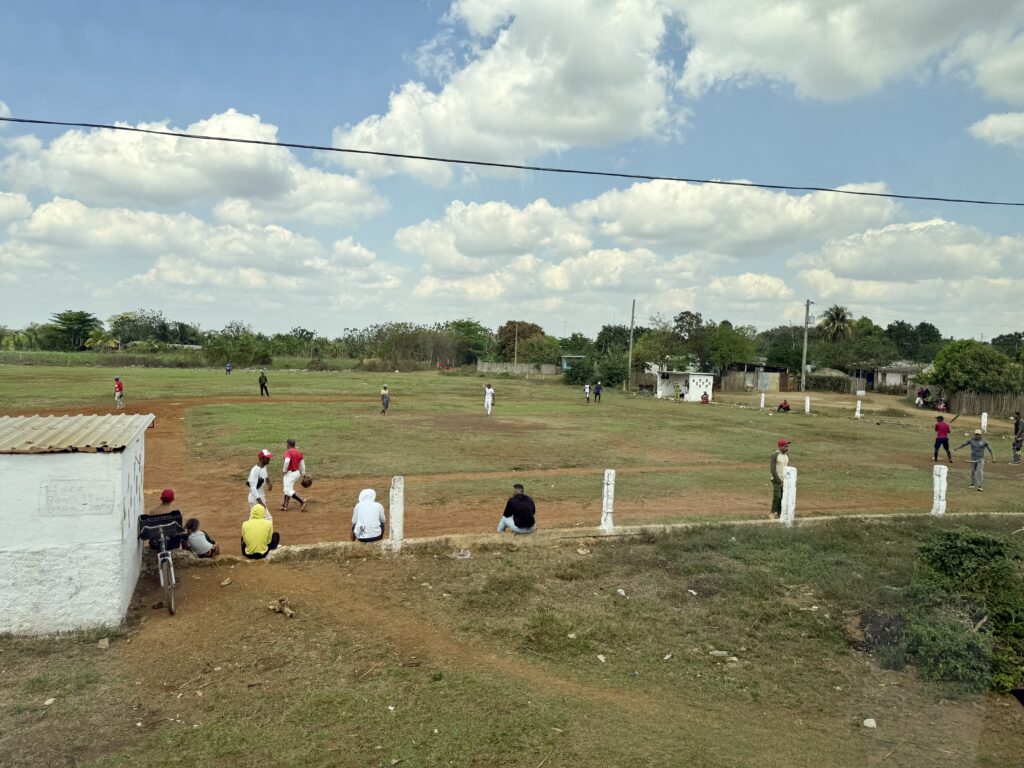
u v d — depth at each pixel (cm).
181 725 611
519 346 9794
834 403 5197
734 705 668
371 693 673
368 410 3638
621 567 1062
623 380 6431
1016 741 597
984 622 759
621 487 1775
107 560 805
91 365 8281
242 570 1005
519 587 967
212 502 1527
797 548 1160
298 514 1432
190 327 13562
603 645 801
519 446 2494
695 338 6806
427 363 9562
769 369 6888
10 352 8612
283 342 10400
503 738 593
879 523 1362
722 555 1125
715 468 2155
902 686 708
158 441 2402
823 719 643
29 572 782
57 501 788
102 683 684
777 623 866
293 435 2580
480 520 1390
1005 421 4091
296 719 622
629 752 573
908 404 5219
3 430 904
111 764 548
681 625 859
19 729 599
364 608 886
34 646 760
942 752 577
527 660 758
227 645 776
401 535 1100
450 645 789
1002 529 1334
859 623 863
